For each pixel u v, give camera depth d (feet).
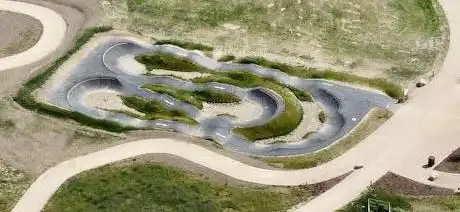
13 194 253.85
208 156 273.95
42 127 283.59
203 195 256.52
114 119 291.79
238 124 295.89
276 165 272.31
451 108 304.71
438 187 263.08
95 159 269.23
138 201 252.42
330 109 307.99
